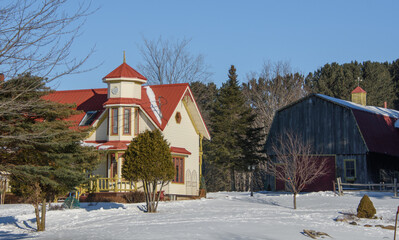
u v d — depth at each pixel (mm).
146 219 24719
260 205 32781
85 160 21672
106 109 36719
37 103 16656
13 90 13570
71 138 19953
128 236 18906
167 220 24156
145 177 27672
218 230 20391
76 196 34375
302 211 29094
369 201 25938
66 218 26219
